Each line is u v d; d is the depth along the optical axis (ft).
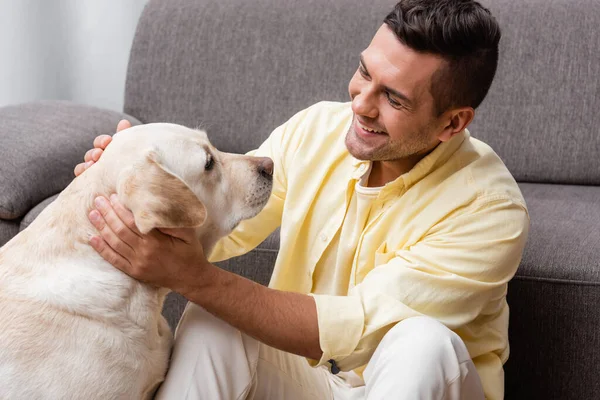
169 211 4.36
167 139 4.91
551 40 8.39
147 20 9.46
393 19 4.89
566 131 8.30
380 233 5.33
